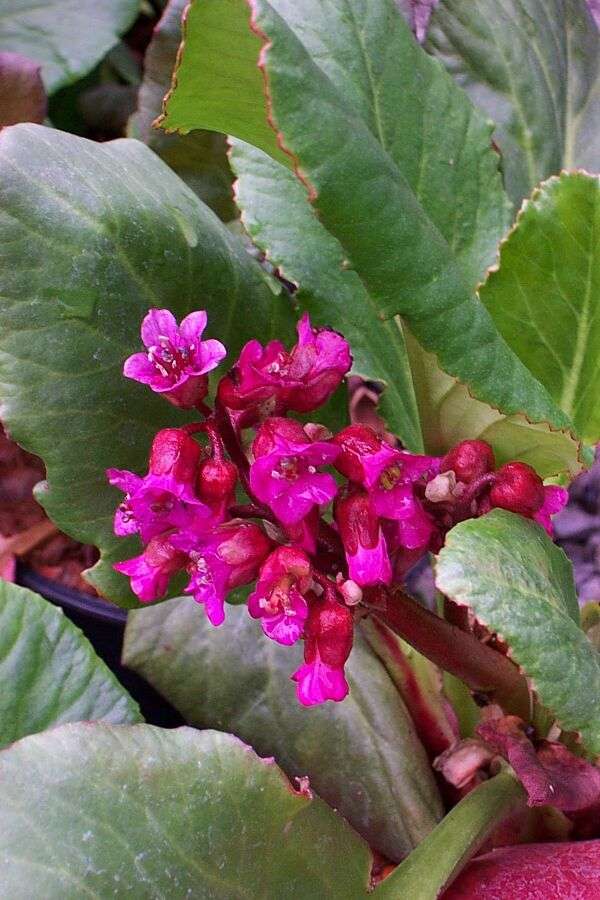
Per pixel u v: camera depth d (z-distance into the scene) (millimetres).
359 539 347
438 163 447
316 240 452
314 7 416
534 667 343
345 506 349
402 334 445
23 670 427
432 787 470
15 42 620
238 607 489
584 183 422
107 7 637
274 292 450
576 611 385
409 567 378
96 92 725
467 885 414
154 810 361
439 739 487
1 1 633
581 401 452
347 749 471
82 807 355
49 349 386
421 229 383
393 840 460
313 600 346
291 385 345
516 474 366
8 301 380
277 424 336
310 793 381
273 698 478
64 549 559
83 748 362
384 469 349
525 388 400
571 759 420
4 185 377
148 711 539
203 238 423
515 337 451
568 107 534
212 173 554
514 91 513
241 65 373
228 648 483
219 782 370
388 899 394
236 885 367
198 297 418
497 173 463
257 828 373
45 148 387
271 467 331
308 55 359
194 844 362
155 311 347
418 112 439
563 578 378
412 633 394
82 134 739
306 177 355
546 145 518
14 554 548
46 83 607
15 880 343
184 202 427
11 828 349
